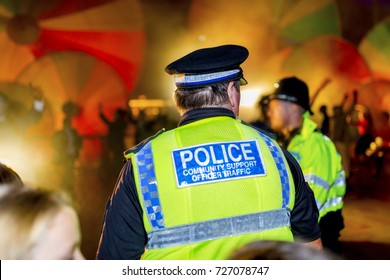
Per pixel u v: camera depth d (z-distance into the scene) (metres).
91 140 15.16
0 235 1.08
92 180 11.98
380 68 16.86
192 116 1.97
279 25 18.53
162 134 1.93
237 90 2.04
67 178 9.88
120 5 16.25
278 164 1.93
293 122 3.24
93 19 16.12
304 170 3.02
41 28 15.63
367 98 16.06
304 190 2.01
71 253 1.19
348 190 10.12
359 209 8.48
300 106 3.22
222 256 1.78
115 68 16.84
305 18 18.19
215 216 1.79
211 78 1.97
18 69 15.51
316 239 2.05
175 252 1.78
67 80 14.73
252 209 1.83
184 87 1.98
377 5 18.61
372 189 10.43
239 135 1.93
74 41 16.11
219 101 1.98
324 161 3.04
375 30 16.77
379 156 11.89
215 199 1.80
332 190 3.13
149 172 1.83
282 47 18.47
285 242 1.08
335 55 16.14
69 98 14.80
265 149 1.94
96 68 14.89
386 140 14.07
